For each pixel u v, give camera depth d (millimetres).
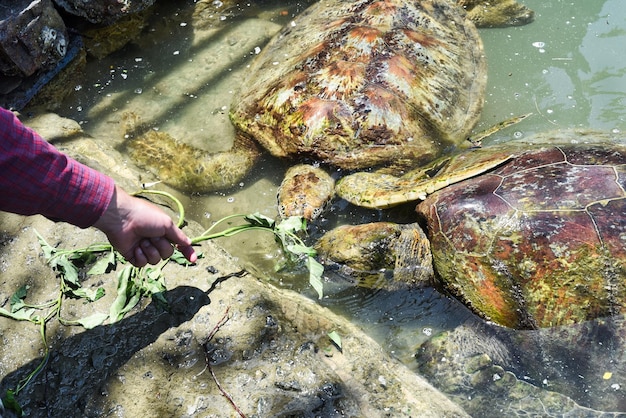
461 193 3207
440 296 3162
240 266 3068
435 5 4594
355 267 3193
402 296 3186
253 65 4480
